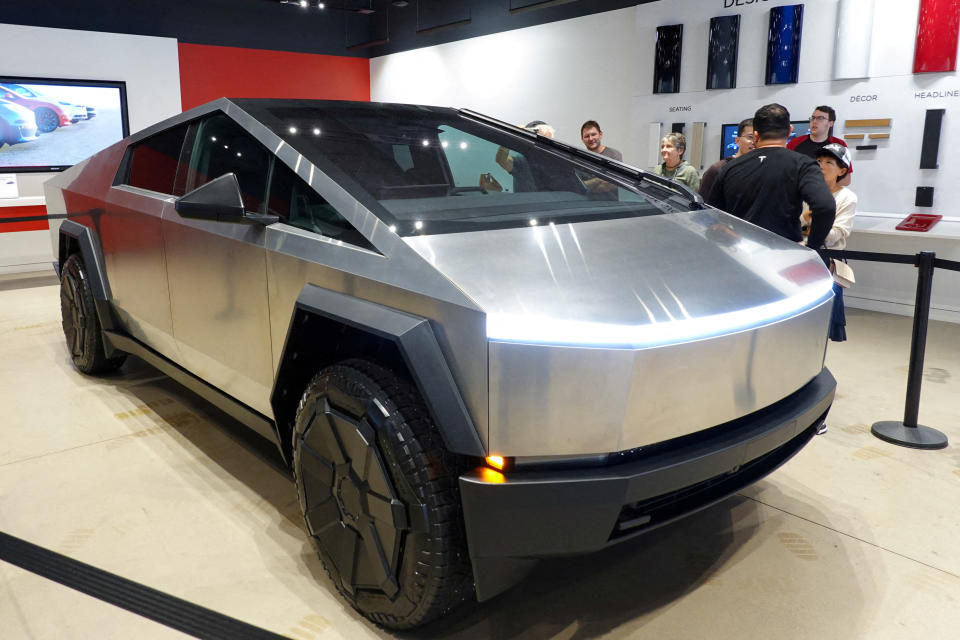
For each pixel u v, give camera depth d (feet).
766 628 5.78
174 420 9.96
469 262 5.15
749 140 16.05
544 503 4.68
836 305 11.73
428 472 4.98
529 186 7.36
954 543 7.11
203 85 32.40
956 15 16.22
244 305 6.88
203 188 6.34
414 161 6.97
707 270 5.87
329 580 6.36
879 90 17.76
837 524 7.48
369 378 5.35
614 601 6.13
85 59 26.68
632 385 4.73
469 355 4.69
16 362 12.64
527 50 28.68
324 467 5.72
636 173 8.42
